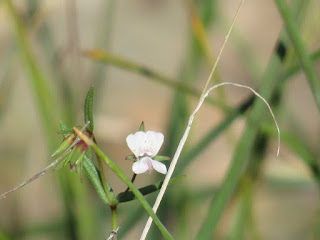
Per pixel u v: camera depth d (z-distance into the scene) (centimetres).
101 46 42
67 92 39
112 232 25
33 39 44
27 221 45
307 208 51
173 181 26
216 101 35
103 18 43
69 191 36
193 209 42
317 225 40
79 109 39
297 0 33
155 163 25
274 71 33
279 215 51
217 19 45
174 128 39
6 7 36
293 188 44
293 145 36
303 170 42
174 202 38
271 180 42
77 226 36
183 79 40
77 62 40
